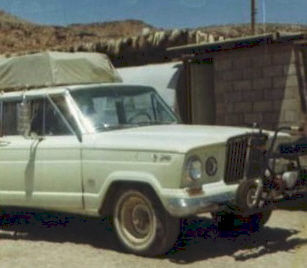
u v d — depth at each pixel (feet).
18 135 28.71
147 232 24.30
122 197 24.79
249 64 40.09
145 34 60.54
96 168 25.31
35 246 26.89
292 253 24.23
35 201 27.63
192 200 22.90
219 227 28.17
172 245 23.99
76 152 26.02
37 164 27.37
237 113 40.88
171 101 45.70
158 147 23.53
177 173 23.06
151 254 24.22
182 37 58.08
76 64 34.06
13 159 28.27
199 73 44.91
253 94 39.96
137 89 28.78
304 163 25.61
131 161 24.22
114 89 28.09
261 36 38.27
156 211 23.81
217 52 41.98
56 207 27.02
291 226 29.01
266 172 24.63
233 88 41.04
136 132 25.82
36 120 27.94
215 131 25.20
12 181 28.37
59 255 25.14
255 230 27.91
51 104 27.53
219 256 24.09
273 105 38.96
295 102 37.86
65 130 26.81
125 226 24.93
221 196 23.57
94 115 26.78
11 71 34.37
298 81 37.68
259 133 24.75
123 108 27.68
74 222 31.65
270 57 38.96
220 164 24.08
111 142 24.99
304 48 37.60
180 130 25.85
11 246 27.04
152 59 60.54
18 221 32.55
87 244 26.89
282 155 24.45
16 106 28.96
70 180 26.25
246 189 23.48
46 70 33.06
